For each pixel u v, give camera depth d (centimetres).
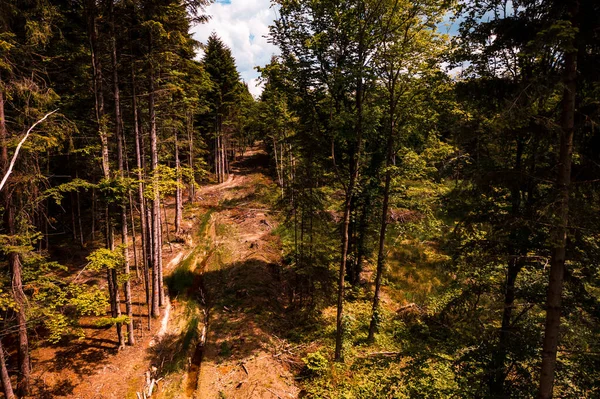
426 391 733
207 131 3959
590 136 517
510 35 542
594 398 545
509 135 561
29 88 895
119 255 1140
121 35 1311
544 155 588
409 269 1856
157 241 1588
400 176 1357
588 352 548
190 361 1211
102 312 1013
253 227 2656
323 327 1388
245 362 1177
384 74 1170
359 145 1142
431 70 1027
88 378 1094
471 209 650
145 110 1856
